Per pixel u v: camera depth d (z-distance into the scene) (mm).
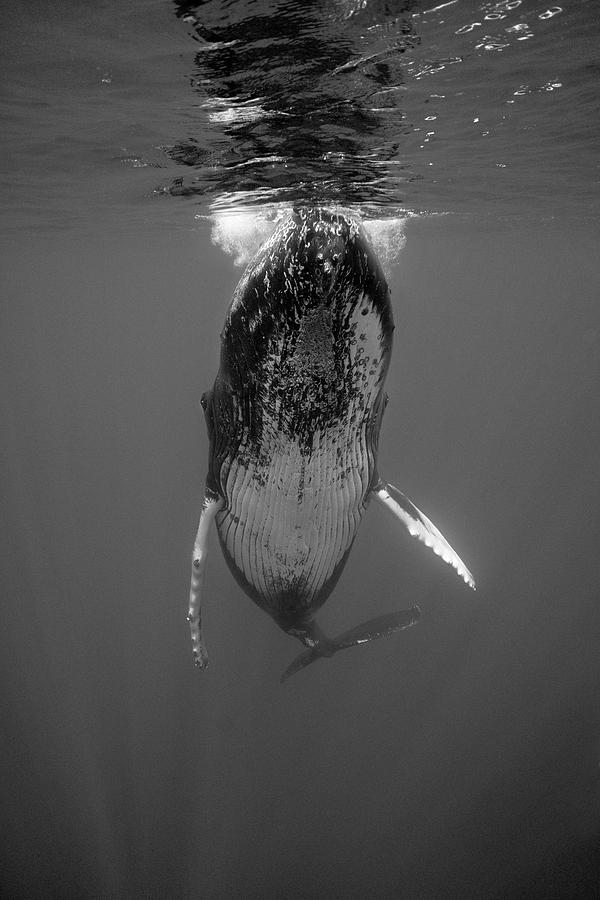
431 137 9320
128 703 13250
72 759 11930
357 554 17422
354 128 8422
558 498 23562
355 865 9641
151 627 15719
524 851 9555
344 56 6035
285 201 12430
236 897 9297
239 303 3521
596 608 15695
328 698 12922
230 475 4453
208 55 6000
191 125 8266
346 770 11312
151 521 22594
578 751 11352
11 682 14039
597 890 8797
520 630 14812
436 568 16953
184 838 10297
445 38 5816
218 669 13953
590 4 5379
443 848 9797
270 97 7098
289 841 10109
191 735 12305
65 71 6680
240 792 11031
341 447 4004
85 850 10109
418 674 13406
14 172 12117
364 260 3094
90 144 9766
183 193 13125
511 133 9734
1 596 17656
